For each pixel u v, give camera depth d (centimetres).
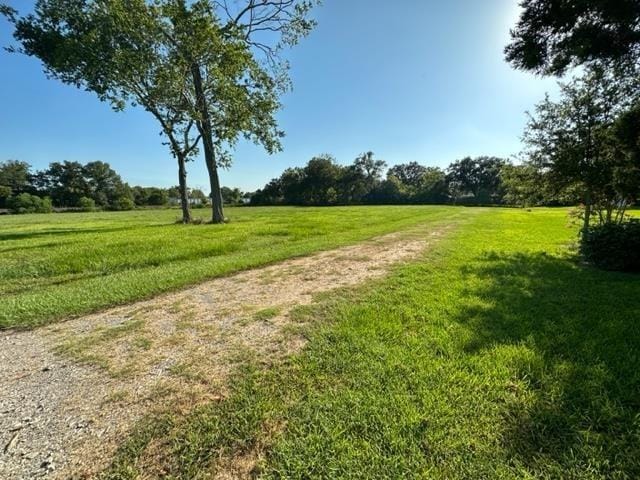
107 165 8175
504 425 208
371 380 260
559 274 611
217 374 280
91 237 1241
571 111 873
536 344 315
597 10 531
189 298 509
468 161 7906
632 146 703
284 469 180
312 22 1816
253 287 563
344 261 760
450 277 584
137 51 1566
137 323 408
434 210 3622
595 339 323
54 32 1561
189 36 1605
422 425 208
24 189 7288
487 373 266
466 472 174
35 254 852
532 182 995
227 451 195
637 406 224
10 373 292
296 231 1395
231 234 1290
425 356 296
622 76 731
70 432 213
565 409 221
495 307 423
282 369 283
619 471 172
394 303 447
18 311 450
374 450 190
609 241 655
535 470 174
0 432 213
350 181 7750
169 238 1154
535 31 630
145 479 176
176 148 1952
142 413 231
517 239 1158
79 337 370
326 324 380
